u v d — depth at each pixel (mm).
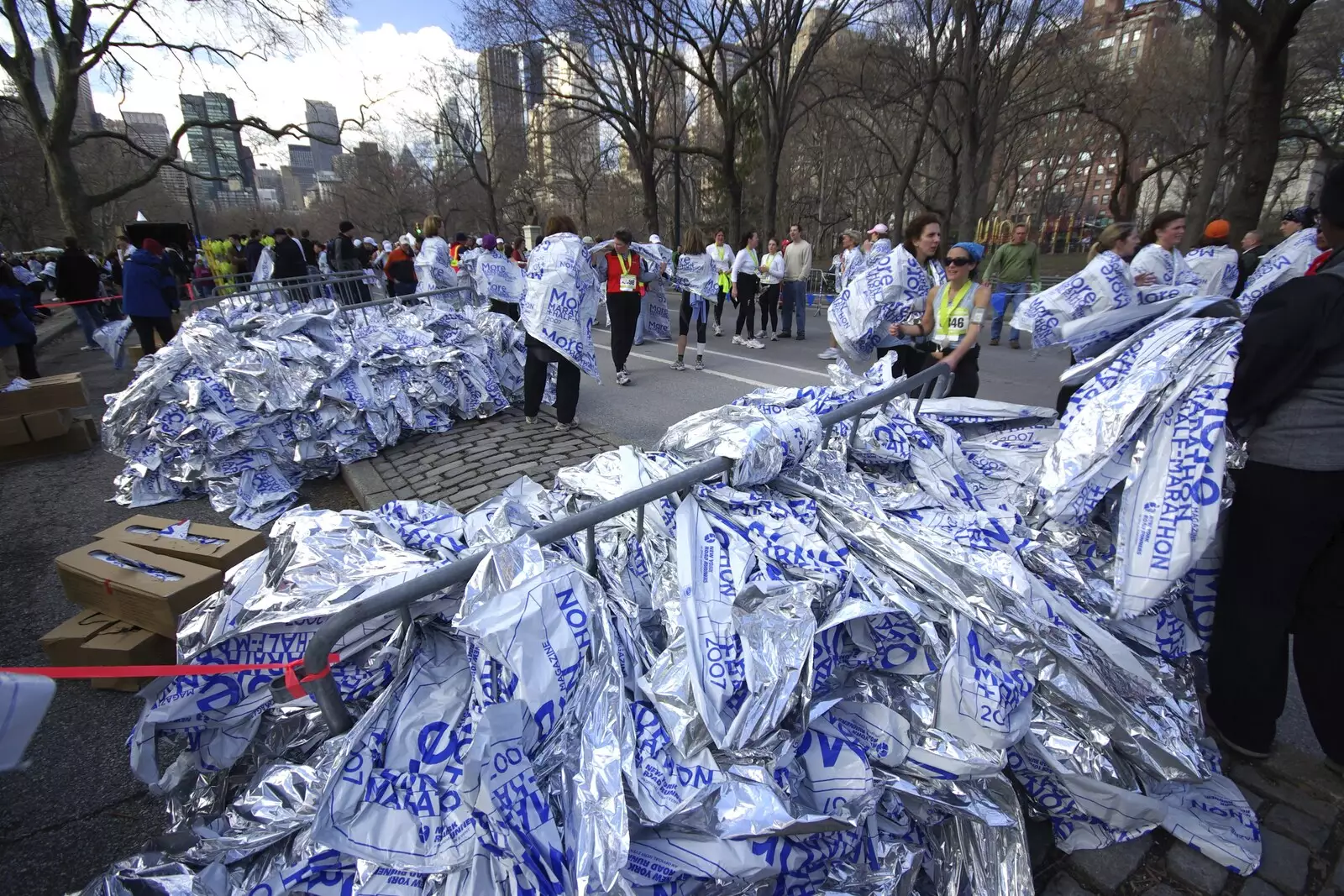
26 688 1127
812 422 2254
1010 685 1685
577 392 5699
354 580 1643
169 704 1518
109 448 4680
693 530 1863
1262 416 2041
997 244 10047
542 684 1400
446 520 2027
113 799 2273
